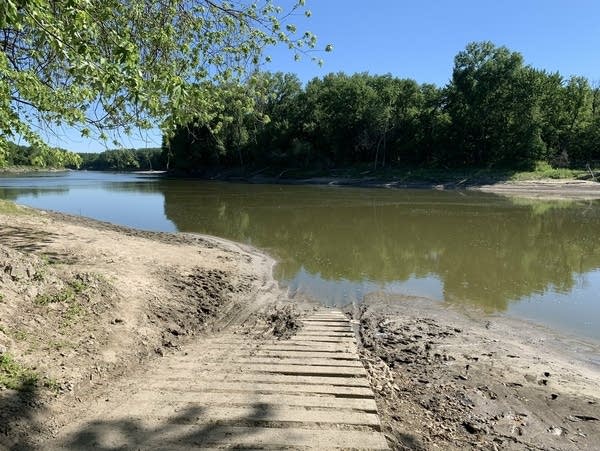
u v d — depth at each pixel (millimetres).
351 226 21047
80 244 12023
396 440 4340
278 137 64625
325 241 17312
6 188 49812
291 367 5816
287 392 5020
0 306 5555
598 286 11352
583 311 9516
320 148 65312
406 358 6922
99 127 6848
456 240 17484
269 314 8867
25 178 82938
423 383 6066
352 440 4082
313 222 22344
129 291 7930
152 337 6637
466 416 5230
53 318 5961
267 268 12961
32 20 4004
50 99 6516
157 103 5566
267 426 4285
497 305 9930
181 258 12219
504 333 8258
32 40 6109
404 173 54625
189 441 3979
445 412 5281
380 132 59469
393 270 12992
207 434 4098
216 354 6340
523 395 5828
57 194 40625
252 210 27484
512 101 52094
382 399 5270
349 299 10352
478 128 54594
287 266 13344
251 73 7965
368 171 58250
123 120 6871
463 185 45375
